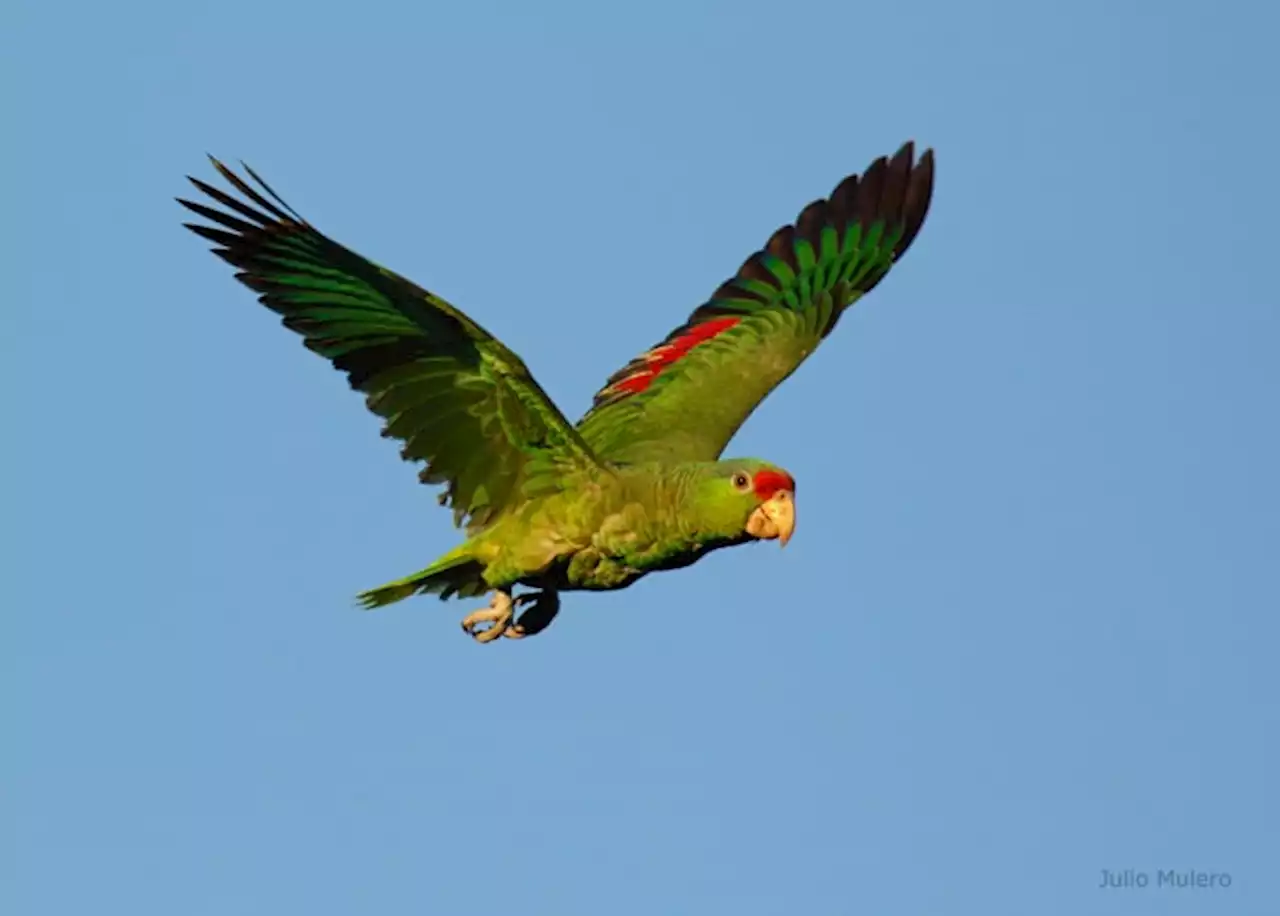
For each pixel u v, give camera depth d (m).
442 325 16.78
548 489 18.19
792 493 17.75
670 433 20.33
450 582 18.75
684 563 18.41
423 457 17.94
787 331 21.61
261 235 16.38
